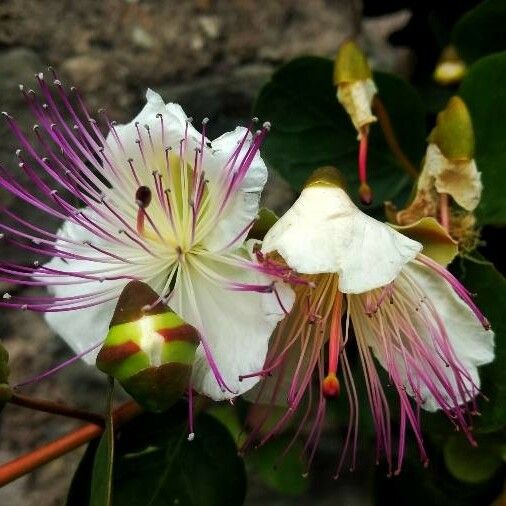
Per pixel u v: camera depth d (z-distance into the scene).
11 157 0.16
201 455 0.12
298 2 0.18
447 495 0.15
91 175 0.10
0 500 0.17
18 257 0.16
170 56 0.17
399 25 0.19
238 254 0.10
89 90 0.17
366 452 0.19
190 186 0.10
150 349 0.09
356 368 0.12
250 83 0.17
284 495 0.19
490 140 0.13
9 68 0.16
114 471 0.12
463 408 0.11
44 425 0.17
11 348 0.17
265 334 0.10
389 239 0.09
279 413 0.16
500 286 0.11
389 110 0.14
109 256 0.10
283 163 0.14
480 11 0.14
